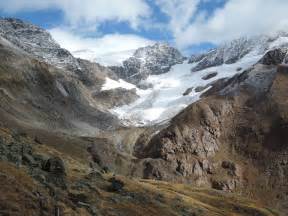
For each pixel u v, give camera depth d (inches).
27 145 4311.0
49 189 3366.1
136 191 4800.7
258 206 7445.9
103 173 5177.2
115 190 4409.5
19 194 2989.7
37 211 2908.5
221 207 6919.3
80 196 3663.9
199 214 5068.9
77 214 3198.8
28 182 3245.6
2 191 2938.0
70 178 4072.3
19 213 2780.5
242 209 6914.4
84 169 4783.5
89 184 4089.6
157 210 4426.7
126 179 5305.1
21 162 3673.7
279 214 7426.2
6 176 3139.8
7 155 3641.7
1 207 2770.7
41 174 3614.7
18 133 4813.0
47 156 4249.5
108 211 3740.2
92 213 3422.7
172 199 5201.8
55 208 2960.1
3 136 4151.1
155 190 5305.1
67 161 4805.6
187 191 7465.6
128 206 4119.1
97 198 3873.0
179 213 4719.5
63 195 3462.1
